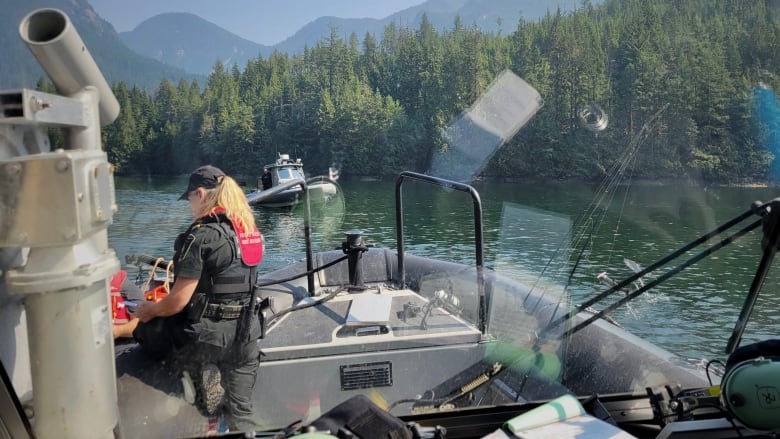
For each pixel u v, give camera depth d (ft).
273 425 5.11
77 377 3.23
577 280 5.10
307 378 5.43
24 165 2.94
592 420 4.56
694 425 4.48
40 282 3.04
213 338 4.91
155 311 4.75
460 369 5.32
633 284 4.99
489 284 5.32
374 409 4.36
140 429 4.45
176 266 4.93
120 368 4.61
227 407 4.88
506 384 5.18
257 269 5.48
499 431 4.48
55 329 3.15
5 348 3.34
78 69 3.21
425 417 4.76
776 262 4.77
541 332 5.17
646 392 4.97
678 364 4.95
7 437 3.41
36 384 3.22
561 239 5.14
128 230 4.57
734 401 4.36
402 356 5.57
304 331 6.23
